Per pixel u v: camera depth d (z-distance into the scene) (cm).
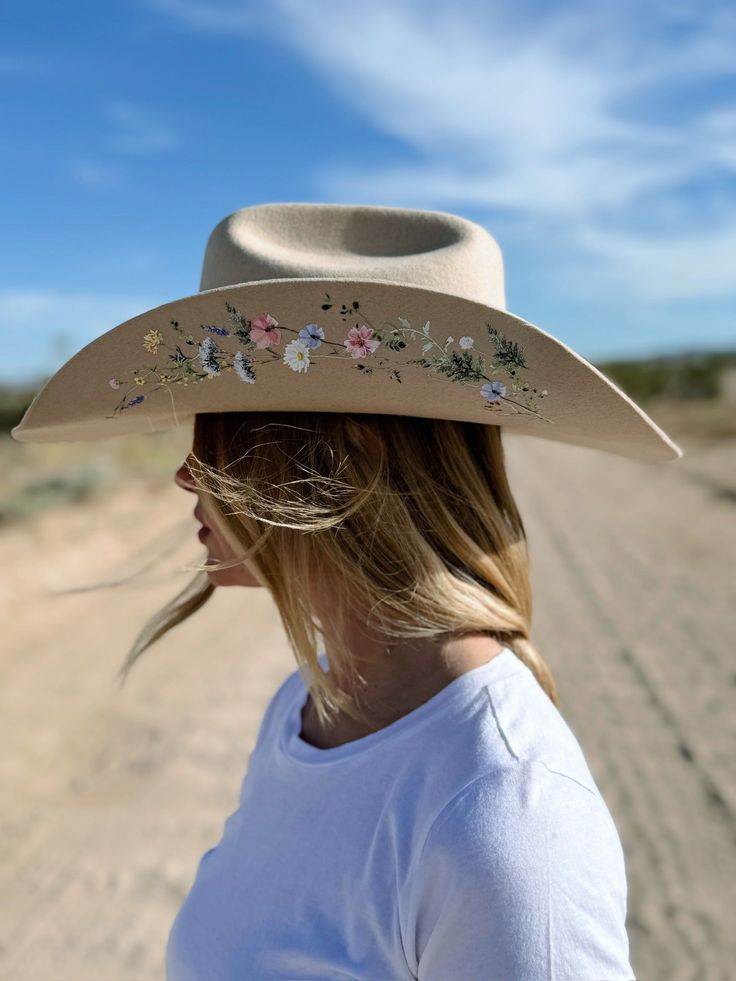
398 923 85
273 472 104
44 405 126
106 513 1404
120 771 450
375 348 98
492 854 75
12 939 319
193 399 109
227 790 426
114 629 725
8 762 460
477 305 94
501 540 108
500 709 89
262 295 97
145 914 333
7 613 779
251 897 102
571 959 70
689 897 325
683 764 425
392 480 103
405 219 127
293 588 103
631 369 5503
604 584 846
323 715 105
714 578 855
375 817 91
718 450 2523
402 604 98
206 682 580
